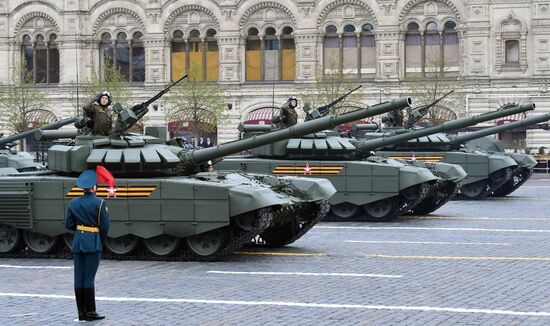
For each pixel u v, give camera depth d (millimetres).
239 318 22859
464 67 88062
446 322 22266
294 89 91438
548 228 42406
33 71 96812
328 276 29078
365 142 46719
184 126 91375
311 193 35875
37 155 44219
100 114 34312
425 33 89188
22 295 26312
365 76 90562
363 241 38094
